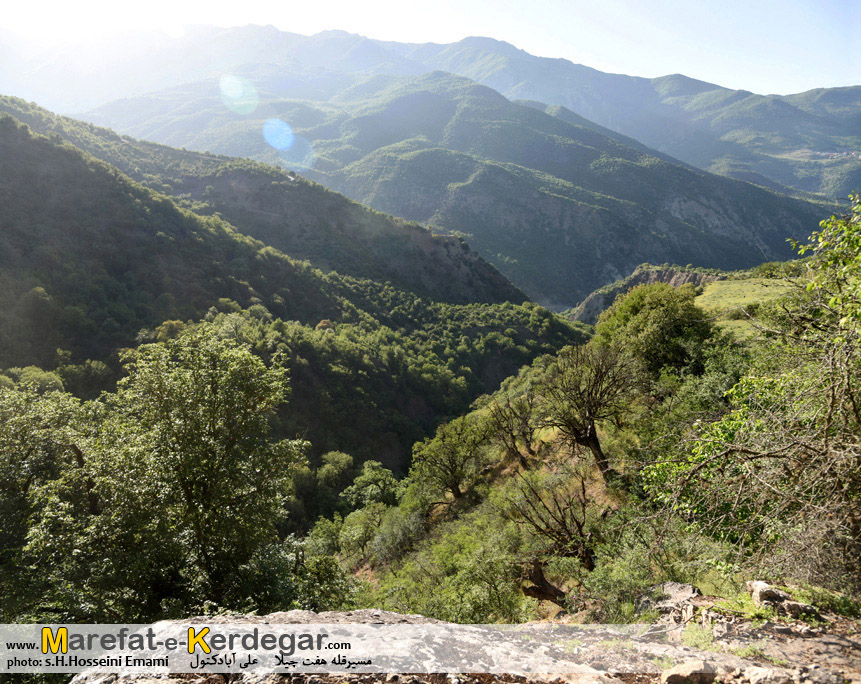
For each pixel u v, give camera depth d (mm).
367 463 56219
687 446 5707
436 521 29438
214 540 10695
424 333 126125
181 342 12953
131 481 10547
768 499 4527
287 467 12773
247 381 12625
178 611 9555
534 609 9047
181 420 11422
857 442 3924
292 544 12438
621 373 15898
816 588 3854
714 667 2736
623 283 160500
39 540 9438
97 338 71312
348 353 91438
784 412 4805
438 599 11320
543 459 23219
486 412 36406
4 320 64625
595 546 10414
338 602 12008
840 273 4238
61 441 12562
